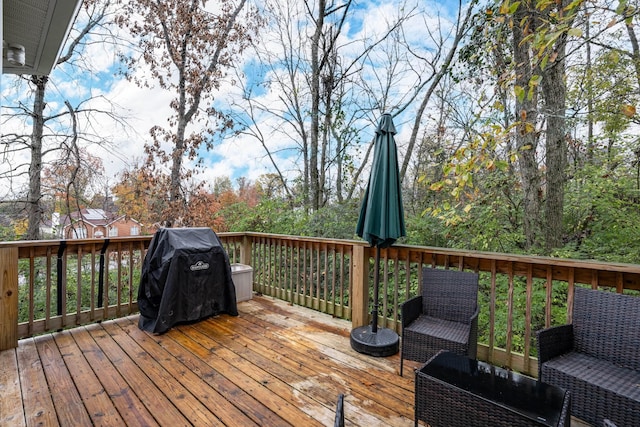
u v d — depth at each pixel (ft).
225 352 9.98
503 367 9.12
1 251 9.84
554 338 6.82
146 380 8.36
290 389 8.07
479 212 18.53
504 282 15.75
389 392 7.99
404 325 8.61
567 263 7.79
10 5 7.65
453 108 24.98
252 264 16.93
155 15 29.73
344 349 10.30
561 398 5.35
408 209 24.81
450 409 5.57
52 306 20.61
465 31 22.25
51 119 26.27
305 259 14.46
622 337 6.49
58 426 6.64
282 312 13.74
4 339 9.87
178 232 12.41
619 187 16.76
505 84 12.24
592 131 18.43
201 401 7.52
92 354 9.71
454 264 10.19
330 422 6.87
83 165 27.40
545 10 13.34
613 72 14.51
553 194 16.28
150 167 30.30
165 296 11.33
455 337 8.00
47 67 11.47
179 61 31.01
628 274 7.27
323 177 29.78
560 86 15.65
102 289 12.20
